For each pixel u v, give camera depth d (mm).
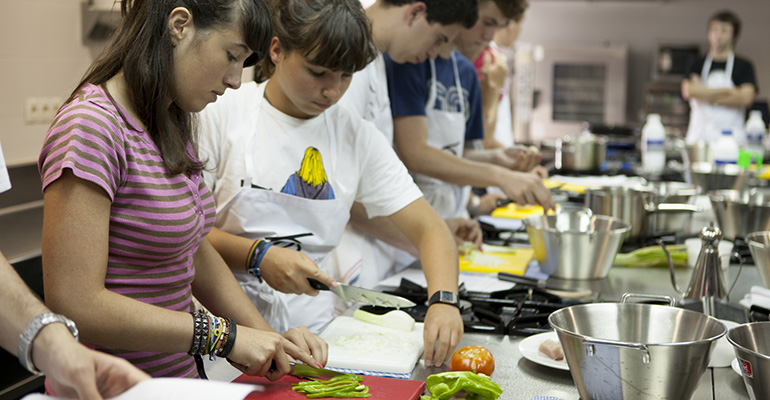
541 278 2135
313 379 1295
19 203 3453
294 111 1713
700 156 3938
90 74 1207
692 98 5547
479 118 2873
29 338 920
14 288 963
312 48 1502
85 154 1097
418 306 1812
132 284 1221
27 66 3529
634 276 2174
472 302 1804
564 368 1366
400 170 1845
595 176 3928
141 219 1186
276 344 1260
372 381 1298
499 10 2480
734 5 7664
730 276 2158
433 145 2553
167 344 1177
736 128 5379
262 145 1684
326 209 1741
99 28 3836
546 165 4465
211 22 1163
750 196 2604
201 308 1551
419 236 1773
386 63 2338
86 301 1103
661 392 1125
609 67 7785
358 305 1850
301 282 1573
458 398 1238
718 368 1412
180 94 1213
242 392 855
